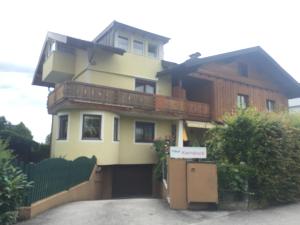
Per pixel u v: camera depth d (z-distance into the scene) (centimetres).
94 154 1806
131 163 2119
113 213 966
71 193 1297
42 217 912
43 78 2478
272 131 1125
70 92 1703
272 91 2872
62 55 2211
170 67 2292
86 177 1549
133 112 1989
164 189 1308
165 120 2352
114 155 1919
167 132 2350
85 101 1747
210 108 2375
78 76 2192
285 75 2792
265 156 1096
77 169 1410
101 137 1831
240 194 1052
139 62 2272
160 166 1869
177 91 2277
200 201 1019
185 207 1032
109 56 2130
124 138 2116
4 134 2236
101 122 1844
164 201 1208
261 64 2780
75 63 2252
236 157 1158
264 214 957
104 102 1820
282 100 2959
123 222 856
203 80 2414
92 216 926
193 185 1030
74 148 1822
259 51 2545
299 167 1198
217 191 1034
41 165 1002
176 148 1073
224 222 858
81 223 842
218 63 2458
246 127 1170
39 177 984
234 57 2419
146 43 2356
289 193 1147
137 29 2259
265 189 1081
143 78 2269
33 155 2384
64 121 1962
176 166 1059
